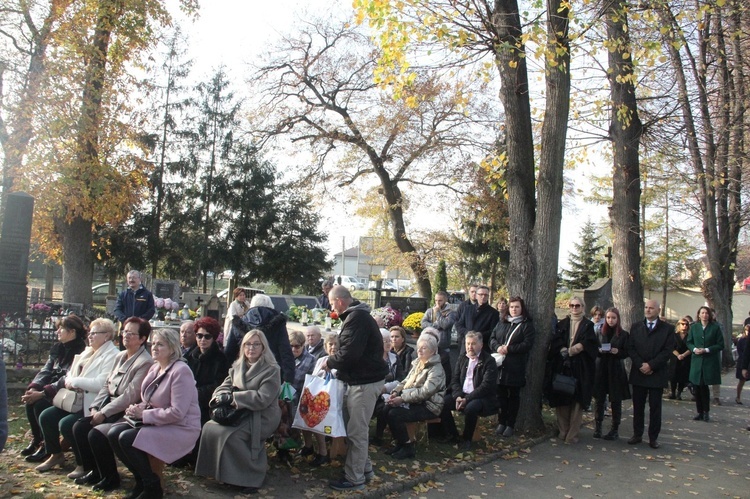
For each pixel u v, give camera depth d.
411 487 6.53
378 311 13.23
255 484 5.86
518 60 9.86
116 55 19.86
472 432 8.09
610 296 19.94
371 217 29.05
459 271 31.22
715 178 17.47
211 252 30.44
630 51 11.23
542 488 6.84
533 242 9.65
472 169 26.08
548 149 9.57
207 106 31.86
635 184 13.99
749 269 36.81
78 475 5.89
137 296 9.77
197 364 6.87
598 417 9.52
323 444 6.88
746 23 15.45
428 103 23.59
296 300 20.56
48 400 6.41
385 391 7.91
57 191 17.98
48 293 24.80
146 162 21.67
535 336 9.42
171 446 5.47
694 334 11.77
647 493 6.85
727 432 10.56
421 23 9.48
